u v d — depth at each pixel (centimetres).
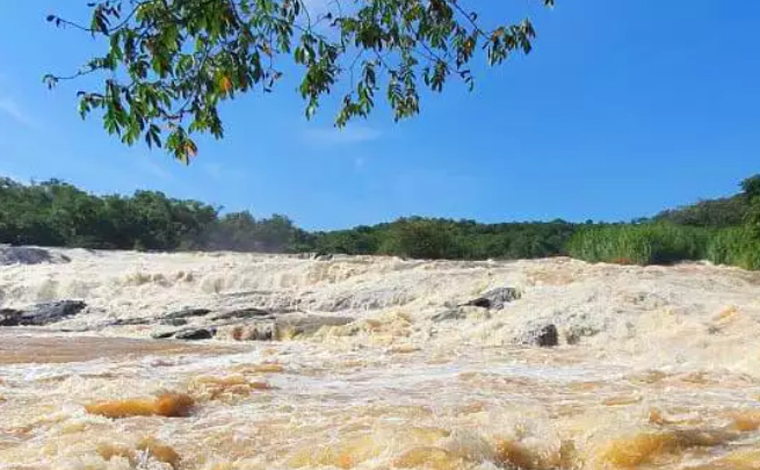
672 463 428
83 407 612
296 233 5509
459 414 588
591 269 1820
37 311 1852
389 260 2345
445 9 587
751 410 572
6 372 901
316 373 876
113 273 2408
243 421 579
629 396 676
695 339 1070
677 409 578
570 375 848
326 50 588
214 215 5347
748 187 3309
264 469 450
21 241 4128
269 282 2194
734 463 422
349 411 611
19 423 573
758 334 1041
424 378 833
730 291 1495
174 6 491
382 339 1294
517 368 923
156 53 493
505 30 625
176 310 1836
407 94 669
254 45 545
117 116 494
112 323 1705
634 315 1251
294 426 555
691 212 4128
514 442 468
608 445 456
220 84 541
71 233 4331
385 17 613
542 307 1349
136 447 485
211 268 2384
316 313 1700
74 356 1152
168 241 4778
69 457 459
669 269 1875
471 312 1430
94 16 478
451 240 2956
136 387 671
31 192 5278
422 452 444
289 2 578
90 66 490
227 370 893
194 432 544
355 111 647
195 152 552
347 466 445
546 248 3328
